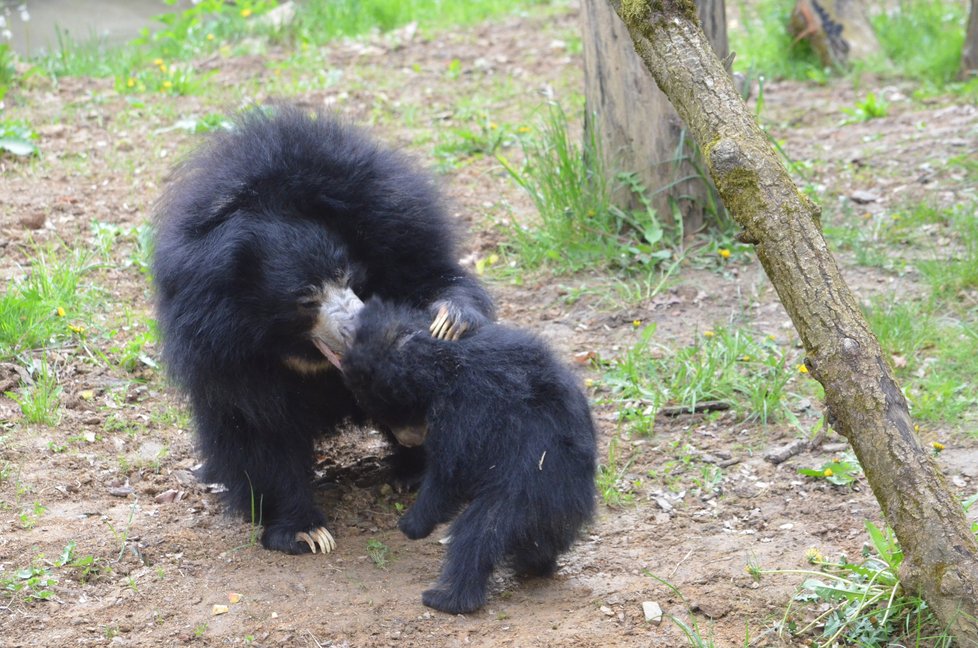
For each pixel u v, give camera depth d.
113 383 11.21
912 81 20.59
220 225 8.39
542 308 12.96
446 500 7.95
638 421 10.45
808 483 9.38
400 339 8.13
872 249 13.66
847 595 7.37
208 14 26.47
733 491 9.35
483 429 7.80
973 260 12.78
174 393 10.73
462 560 7.66
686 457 9.88
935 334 11.69
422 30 24.77
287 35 24.52
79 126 18.47
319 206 8.55
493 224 14.90
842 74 21.22
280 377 8.79
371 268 8.89
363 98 20.23
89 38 25.50
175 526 8.95
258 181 8.45
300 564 8.45
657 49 7.13
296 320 8.44
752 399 10.54
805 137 17.88
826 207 14.93
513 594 7.97
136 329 12.28
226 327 8.36
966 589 6.39
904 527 6.54
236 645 7.30
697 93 7.00
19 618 7.54
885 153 16.64
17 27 27.31
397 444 9.68
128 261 13.66
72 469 9.68
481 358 8.04
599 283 13.37
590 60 13.80
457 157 17.34
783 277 6.69
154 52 23.47
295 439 8.97
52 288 12.40
